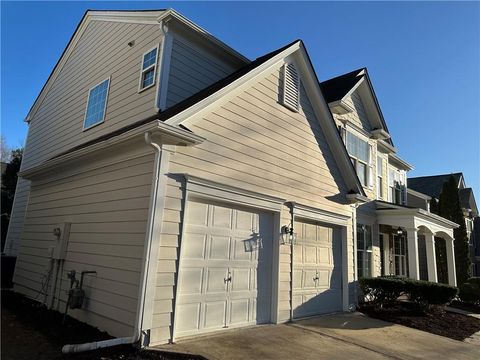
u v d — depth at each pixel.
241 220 7.01
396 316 9.28
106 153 6.78
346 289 9.75
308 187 8.82
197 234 6.11
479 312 12.02
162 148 5.65
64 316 6.49
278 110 8.22
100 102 9.91
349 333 7.23
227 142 6.78
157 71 8.00
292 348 5.80
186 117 5.93
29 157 14.29
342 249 9.99
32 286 9.09
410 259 11.69
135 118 8.26
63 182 8.54
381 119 13.57
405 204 17.14
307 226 8.82
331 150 9.96
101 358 4.50
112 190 6.54
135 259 5.49
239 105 7.17
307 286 8.51
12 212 14.96
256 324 7.04
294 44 8.73
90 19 11.48
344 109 11.55
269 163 7.73
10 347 5.19
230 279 6.61
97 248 6.59
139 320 5.05
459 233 18.92
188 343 5.44
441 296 9.66
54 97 13.04
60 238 7.77
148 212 5.46
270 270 7.53
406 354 6.18
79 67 11.63
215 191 6.37
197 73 8.66
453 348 6.89
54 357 4.78
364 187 12.64
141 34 8.95
